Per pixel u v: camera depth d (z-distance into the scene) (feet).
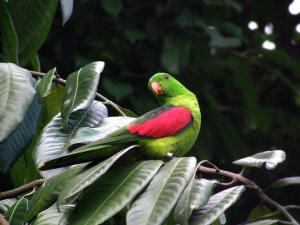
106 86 39.42
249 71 44.34
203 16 43.32
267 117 45.24
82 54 43.01
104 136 19.51
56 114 21.52
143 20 43.32
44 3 23.00
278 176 46.34
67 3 20.72
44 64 42.11
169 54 41.29
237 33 44.65
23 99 17.89
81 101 18.95
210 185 16.28
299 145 47.70
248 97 44.70
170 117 19.29
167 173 16.01
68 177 16.71
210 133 42.78
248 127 47.60
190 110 20.21
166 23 42.75
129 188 15.79
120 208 15.49
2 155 18.52
